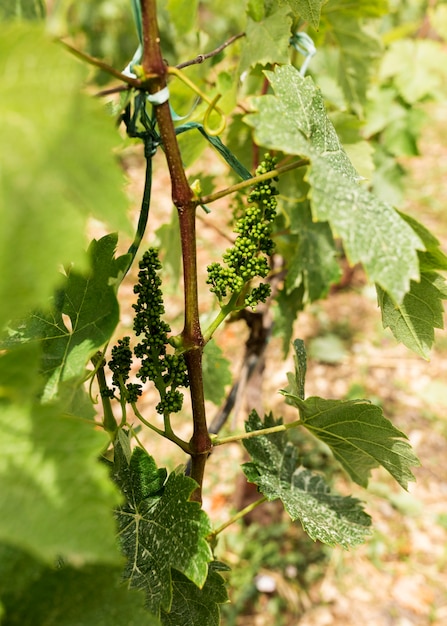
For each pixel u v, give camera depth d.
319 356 2.35
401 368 2.35
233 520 0.63
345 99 1.07
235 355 2.27
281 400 2.17
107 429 0.54
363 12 0.89
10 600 0.40
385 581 1.71
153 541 0.51
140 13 0.48
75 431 0.39
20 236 0.33
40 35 0.36
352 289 2.64
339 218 0.45
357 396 2.20
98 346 0.47
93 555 0.36
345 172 0.51
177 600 0.52
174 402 0.54
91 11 2.42
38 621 0.40
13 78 0.35
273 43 0.70
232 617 1.57
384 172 1.51
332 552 1.75
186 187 0.49
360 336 2.47
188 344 0.52
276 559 1.69
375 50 0.98
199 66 0.86
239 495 1.72
